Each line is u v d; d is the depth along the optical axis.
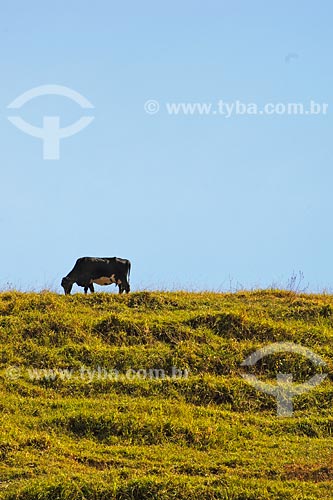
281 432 58.03
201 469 50.94
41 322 70.75
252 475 50.56
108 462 52.19
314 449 55.03
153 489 47.59
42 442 53.72
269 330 70.94
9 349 67.12
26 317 71.25
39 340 68.62
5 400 59.62
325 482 49.41
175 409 59.53
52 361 65.88
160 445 55.31
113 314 71.31
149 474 49.78
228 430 57.31
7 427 55.25
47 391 62.25
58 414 57.91
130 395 62.25
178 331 70.06
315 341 70.12
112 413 57.84
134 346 68.31
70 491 47.38
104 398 61.69
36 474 50.00
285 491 47.88
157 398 61.81
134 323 70.62
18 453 52.28
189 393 62.50
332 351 68.56
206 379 63.50
